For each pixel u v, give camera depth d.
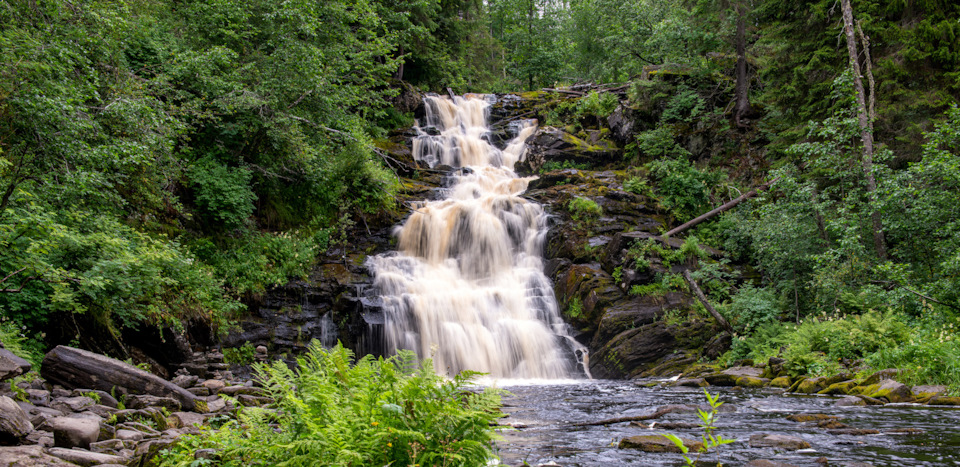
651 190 22.22
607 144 28.14
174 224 14.92
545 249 20.59
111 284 10.16
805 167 18.84
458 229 21.20
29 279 8.77
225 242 16.22
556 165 26.16
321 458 3.25
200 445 4.57
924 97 16.70
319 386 3.95
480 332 17.14
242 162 17.25
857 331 12.13
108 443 5.48
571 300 17.91
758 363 13.75
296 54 17.38
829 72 18.89
